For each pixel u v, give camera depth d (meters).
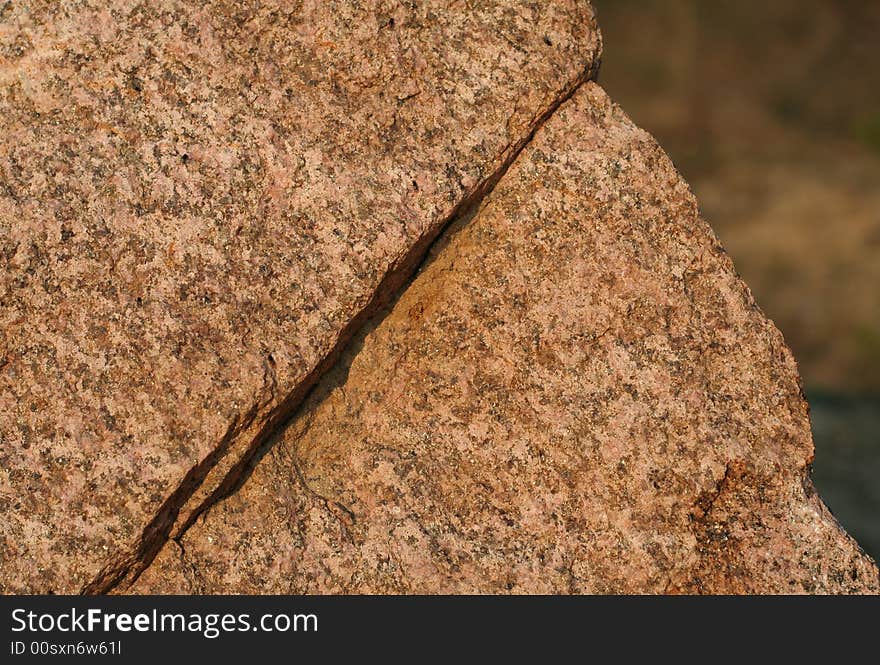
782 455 1.60
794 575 1.59
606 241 1.61
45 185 1.56
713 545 1.59
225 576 1.57
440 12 1.61
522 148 1.62
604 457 1.60
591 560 1.59
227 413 1.55
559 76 1.61
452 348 1.61
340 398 1.60
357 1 1.60
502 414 1.60
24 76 1.58
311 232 1.58
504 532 1.59
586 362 1.60
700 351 1.60
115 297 1.56
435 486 1.60
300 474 1.59
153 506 1.54
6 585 1.53
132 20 1.59
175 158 1.58
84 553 1.54
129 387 1.55
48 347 1.55
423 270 1.61
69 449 1.54
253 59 1.59
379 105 1.60
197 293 1.56
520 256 1.61
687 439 1.60
